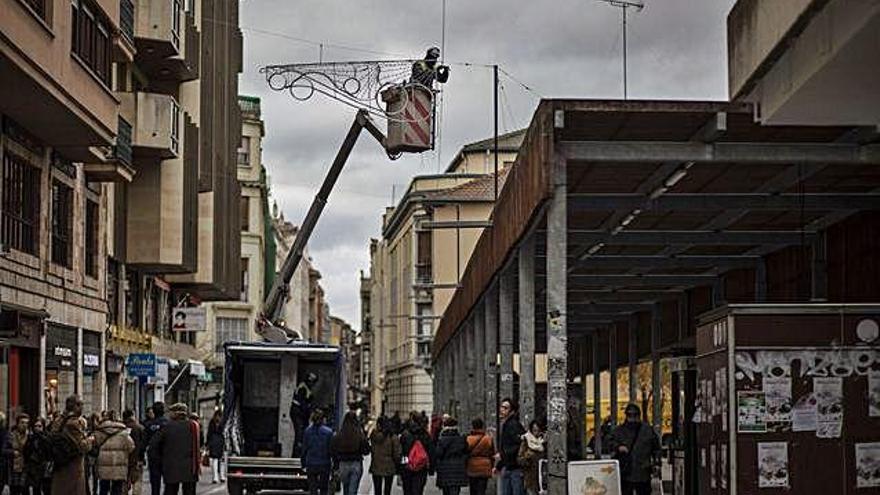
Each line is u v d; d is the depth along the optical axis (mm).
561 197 23234
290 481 39562
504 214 32344
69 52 34062
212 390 96188
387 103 43562
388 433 34562
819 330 20156
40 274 39375
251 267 108000
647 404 54281
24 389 38438
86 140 39094
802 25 15016
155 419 36656
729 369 20156
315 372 41625
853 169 25141
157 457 30109
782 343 20125
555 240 23312
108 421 30922
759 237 33812
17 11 29344
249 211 108438
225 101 70500
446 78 43875
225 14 70625
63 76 33531
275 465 39562
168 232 55562
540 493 27969
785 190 27938
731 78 18328
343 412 41250
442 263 113812
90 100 36344
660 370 51188
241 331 105875
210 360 96812
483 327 49250
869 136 22672
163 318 65875
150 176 55188
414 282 119312
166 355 65875
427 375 119125
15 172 37312
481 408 48812
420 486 34344
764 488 19969
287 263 50094
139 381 57781
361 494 47125
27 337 37719
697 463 28516
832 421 20094
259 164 109250
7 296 35719
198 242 63969
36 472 27312
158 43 51969
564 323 23656
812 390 20109
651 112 21125
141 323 59125
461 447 31156
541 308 50500
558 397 23859
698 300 45688
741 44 17656
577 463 22781
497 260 35500
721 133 22141
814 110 17609
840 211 29297
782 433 20062
